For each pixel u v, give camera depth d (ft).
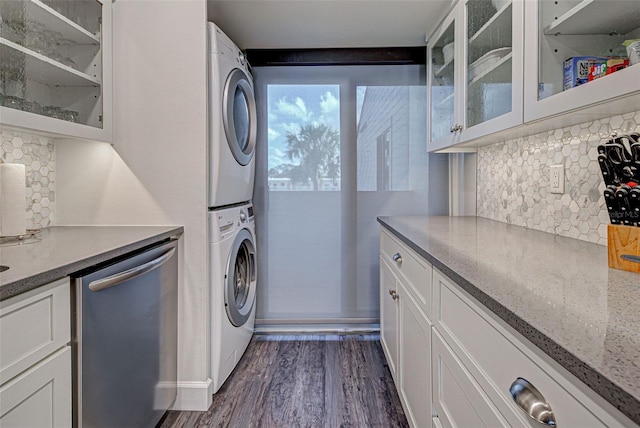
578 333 1.71
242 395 6.13
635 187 2.79
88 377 3.47
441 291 3.51
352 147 8.87
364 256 9.00
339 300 9.04
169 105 5.63
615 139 2.88
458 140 5.98
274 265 9.01
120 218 5.69
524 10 3.96
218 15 7.04
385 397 6.07
